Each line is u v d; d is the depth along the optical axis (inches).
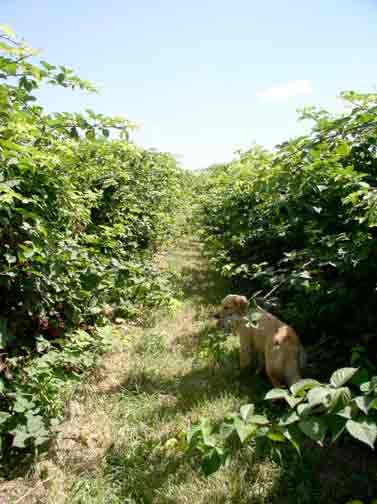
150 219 356.5
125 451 114.0
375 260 109.6
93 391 146.1
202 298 256.7
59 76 94.3
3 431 104.0
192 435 52.0
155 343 187.0
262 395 140.0
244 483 98.6
